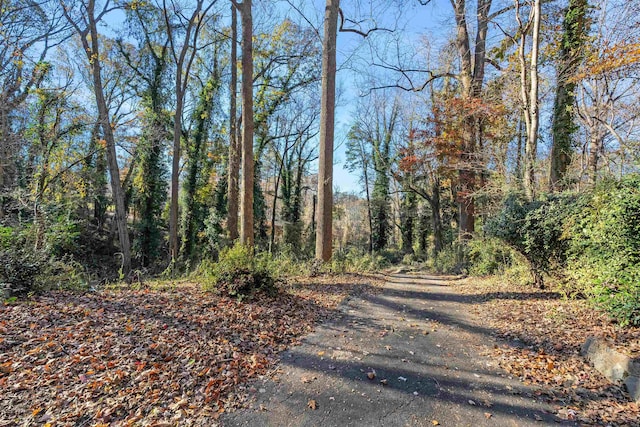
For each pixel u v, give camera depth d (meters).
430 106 20.89
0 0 14.27
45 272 6.25
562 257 6.83
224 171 25.03
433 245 25.80
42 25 15.84
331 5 11.98
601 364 3.79
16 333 4.00
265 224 28.33
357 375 3.88
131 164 24.39
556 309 6.04
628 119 11.70
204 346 4.25
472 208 16.97
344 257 16.06
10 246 6.30
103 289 6.91
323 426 2.89
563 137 12.00
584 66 11.14
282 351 4.53
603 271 5.18
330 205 12.44
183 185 24.48
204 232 23.50
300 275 10.85
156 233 22.42
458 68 19.66
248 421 2.93
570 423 2.95
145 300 5.80
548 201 7.39
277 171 30.59
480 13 14.84
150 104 22.72
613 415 3.01
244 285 6.37
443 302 8.16
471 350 4.78
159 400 3.10
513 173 11.88
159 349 4.01
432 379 3.81
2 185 12.92
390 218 32.44
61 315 4.71
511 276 9.54
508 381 3.78
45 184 14.88
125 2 15.61
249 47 11.82
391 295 8.88
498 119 15.41
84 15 13.87
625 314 4.57
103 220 24.88
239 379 3.64
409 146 20.45
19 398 2.92
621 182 5.53
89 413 2.83
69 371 3.37
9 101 14.16
